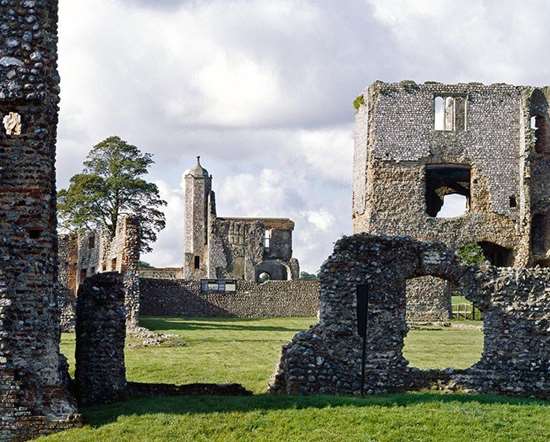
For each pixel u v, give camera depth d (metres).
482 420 19.30
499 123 62.00
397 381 22.81
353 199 67.38
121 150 82.50
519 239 61.47
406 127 61.47
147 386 22.14
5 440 18.16
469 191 64.56
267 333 46.47
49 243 18.77
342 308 22.89
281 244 101.56
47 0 18.97
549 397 22.81
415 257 23.23
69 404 18.75
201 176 112.06
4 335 18.28
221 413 19.61
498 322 23.14
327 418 19.28
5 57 18.70
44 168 18.75
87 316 21.34
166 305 67.38
